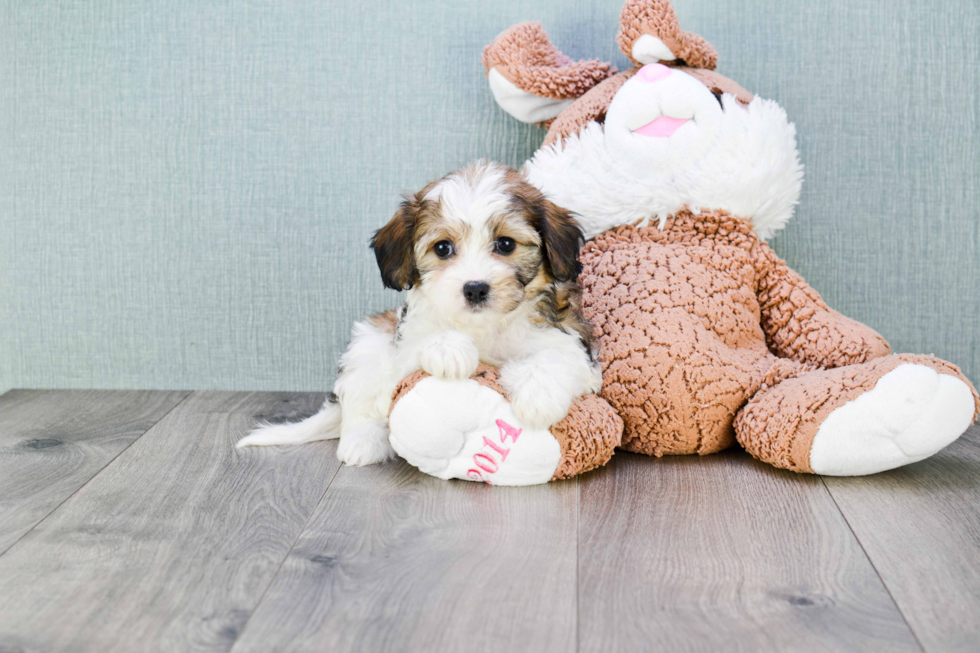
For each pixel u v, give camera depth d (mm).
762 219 2088
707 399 1850
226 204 2527
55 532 1504
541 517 1558
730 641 1124
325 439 2096
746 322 1989
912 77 2361
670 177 2006
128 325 2604
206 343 2598
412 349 1780
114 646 1121
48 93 2520
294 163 2502
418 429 1663
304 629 1160
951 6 2330
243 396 2541
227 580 1309
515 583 1289
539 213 1750
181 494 1700
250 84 2479
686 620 1179
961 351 2443
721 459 1907
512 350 1792
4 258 2602
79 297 2600
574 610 1206
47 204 2566
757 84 2393
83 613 1208
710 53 2139
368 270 2531
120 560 1385
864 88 2373
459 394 1643
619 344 1901
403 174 2496
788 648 1106
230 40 2465
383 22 2443
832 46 2367
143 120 2510
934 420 1656
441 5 2426
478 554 1396
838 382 1735
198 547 1437
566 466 1702
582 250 2088
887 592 1256
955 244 2410
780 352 2072
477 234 1681
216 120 2496
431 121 2475
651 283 1949
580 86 2227
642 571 1329
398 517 1563
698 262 1995
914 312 2441
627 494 1677
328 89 2471
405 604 1226
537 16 2416
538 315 1805
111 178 2541
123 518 1569
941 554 1385
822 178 2412
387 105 2473
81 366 2637
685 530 1491
